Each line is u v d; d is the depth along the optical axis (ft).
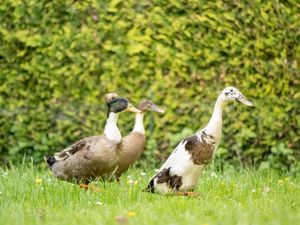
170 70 52.65
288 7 55.26
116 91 52.70
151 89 52.60
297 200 39.58
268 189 42.14
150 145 52.60
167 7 52.80
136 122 46.70
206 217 34.53
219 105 39.91
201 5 53.11
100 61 52.80
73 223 33.76
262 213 34.94
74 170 43.70
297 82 54.65
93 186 42.39
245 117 53.26
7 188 42.11
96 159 43.16
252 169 51.96
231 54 53.11
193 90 52.85
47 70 53.26
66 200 39.37
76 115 53.11
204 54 52.85
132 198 39.78
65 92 53.26
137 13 52.75
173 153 39.86
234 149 53.01
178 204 37.14
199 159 39.52
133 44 52.60
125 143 45.80
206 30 52.95
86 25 52.95
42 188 41.78
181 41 52.80
